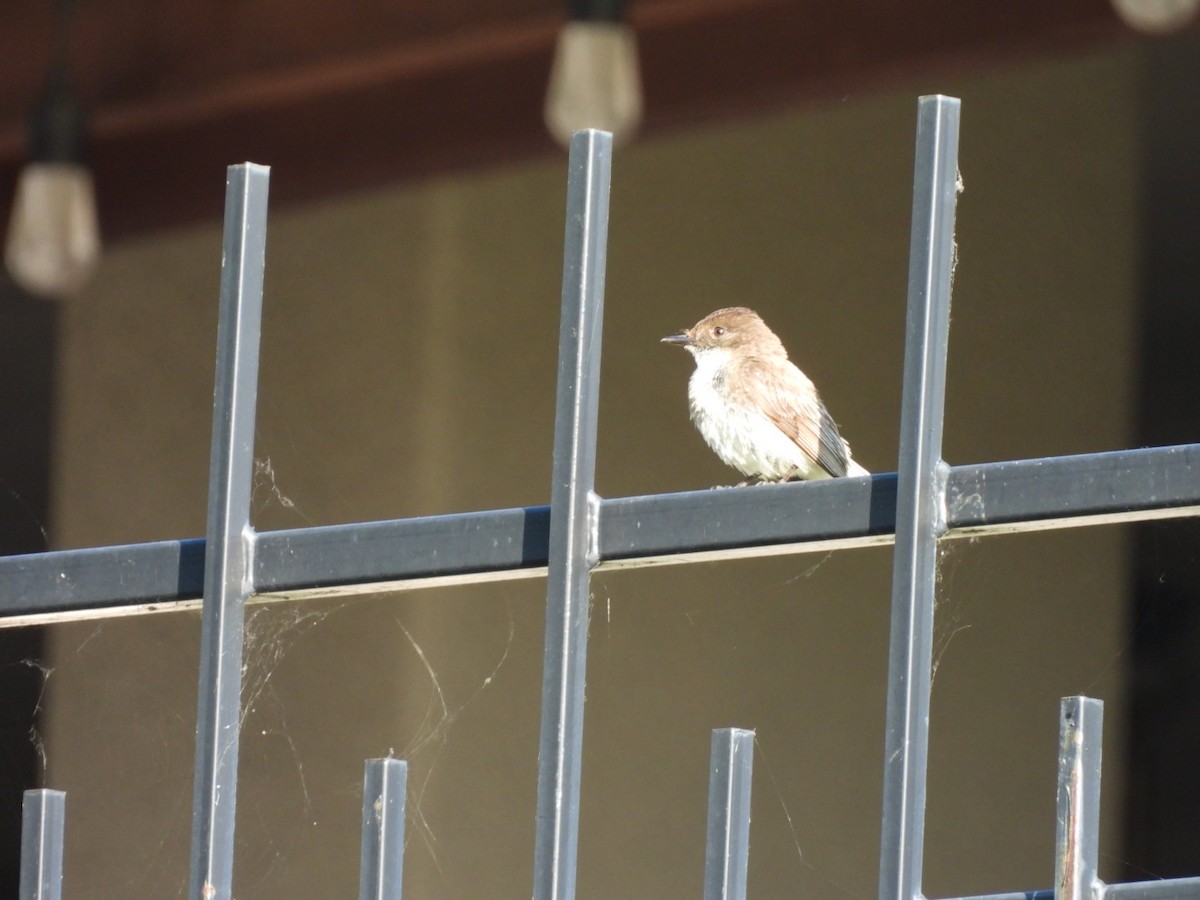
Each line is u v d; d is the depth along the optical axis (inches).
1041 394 549.3
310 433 531.5
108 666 335.6
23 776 175.8
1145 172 551.5
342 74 507.2
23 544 500.7
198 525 508.1
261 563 104.0
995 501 89.7
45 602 110.3
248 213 107.5
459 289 536.7
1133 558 495.5
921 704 89.4
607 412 531.5
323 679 442.6
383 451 527.2
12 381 514.6
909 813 88.5
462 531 100.3
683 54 510.9
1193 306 549.0
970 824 498.9
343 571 102.2
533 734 479.8
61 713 331.0
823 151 551.5
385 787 99.9
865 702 498.0
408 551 101.0
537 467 530.0
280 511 522.3
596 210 100.3
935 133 94.4
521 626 484.4
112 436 513.3
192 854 101.1
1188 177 546.6
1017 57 484.4
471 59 502.9
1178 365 549.3
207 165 523.8
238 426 105.3
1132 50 542.3
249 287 107.0
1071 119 556.7
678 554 95.4
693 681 497.4
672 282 544.1
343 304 535.8
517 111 506.3
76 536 503.8
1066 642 498.3
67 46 489.1
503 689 476.1
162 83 515.8
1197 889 84.0
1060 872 87.0
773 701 500.7
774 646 502.9
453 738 472.1
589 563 97.3
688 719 494.9
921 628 89.7
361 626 452.1
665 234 546.6
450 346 534.3
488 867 469.1
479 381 531.8
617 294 540.7
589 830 489.4
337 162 524.1
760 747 498.3
